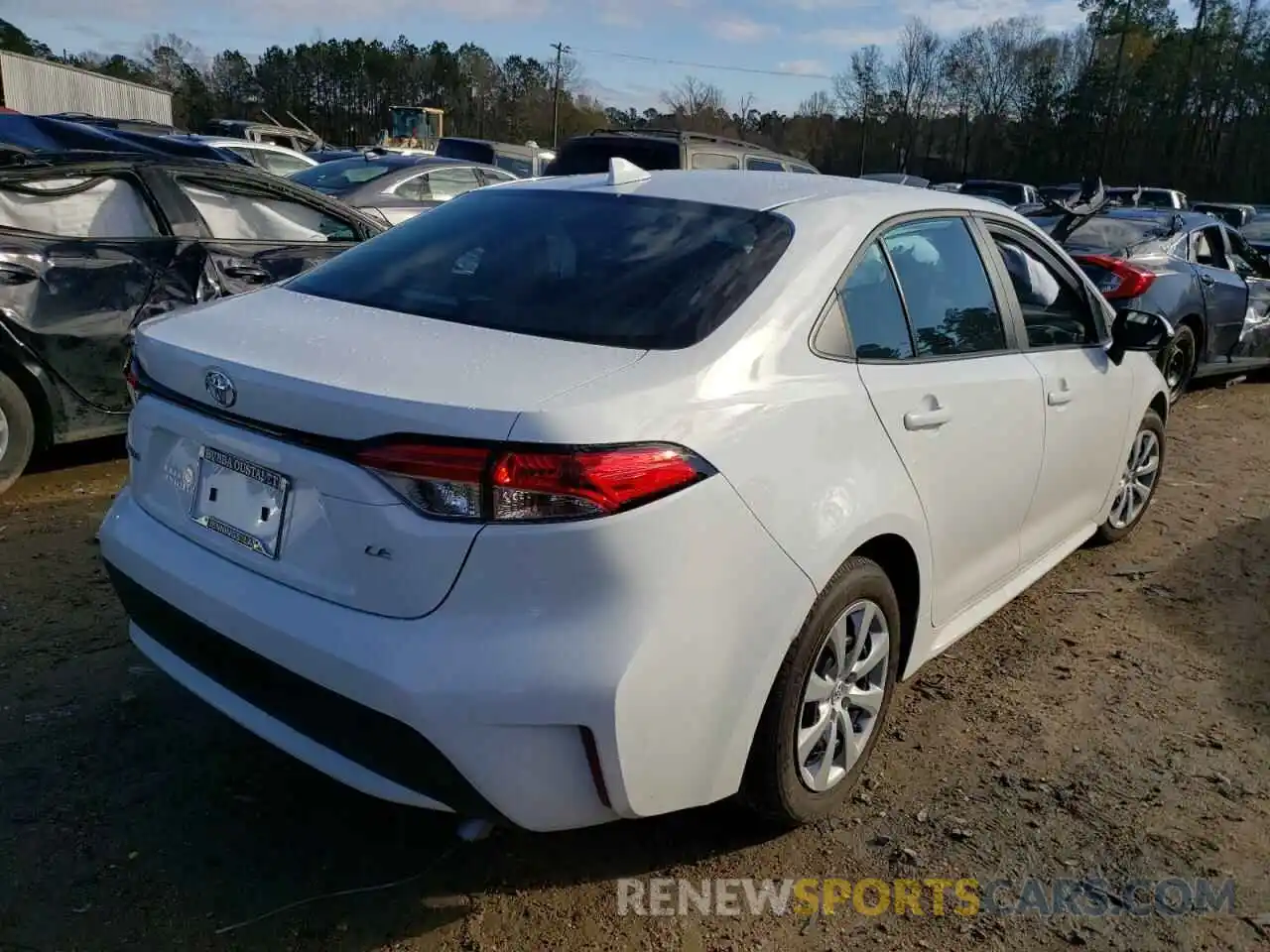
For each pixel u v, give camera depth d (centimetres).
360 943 232
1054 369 365
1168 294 748
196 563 239
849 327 272
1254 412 838
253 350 234
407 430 201
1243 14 5853
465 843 266
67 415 485
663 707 215
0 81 2711
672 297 252
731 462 222
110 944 226
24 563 408
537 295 261
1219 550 503
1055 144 6362
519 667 202
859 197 303
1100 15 6262
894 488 271
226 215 560
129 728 304
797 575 237
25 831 259
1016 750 323
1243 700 361
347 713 212
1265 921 255
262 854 258
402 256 298
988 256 346
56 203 491
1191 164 5944
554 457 198
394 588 206
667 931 241
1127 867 272
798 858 268
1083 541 447
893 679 292
